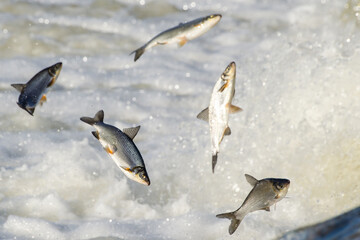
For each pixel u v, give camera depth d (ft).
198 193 63.82
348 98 65.41
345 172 60.34
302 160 63.21
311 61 71.46
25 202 60.13
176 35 46.78
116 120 81.15
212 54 106.32
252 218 55.62
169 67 99.96
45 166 66.90
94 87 91.35
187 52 106.83
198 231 55.62
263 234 53.11
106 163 67.87
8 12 121.80
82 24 119.24
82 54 105.09
